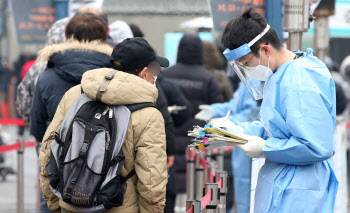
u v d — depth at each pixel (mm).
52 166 10695
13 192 27500
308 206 10078
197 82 20453
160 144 10555
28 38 26953
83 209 10438
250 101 16781
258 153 10289
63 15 23031
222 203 11945
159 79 17906
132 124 10453
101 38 13391
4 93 38594
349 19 22578
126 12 23719
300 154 9734
